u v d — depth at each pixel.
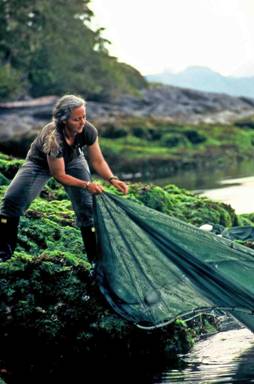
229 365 7.82
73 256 8.30
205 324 9.02
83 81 68.56
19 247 8.74
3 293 7.88
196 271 7.59
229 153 56.19
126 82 73.50
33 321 7.88
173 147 58.34
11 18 63.75
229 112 73.19
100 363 7.94
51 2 65.44
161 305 7.68
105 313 7.96
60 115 7.26
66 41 67.25
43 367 7.85
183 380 7.49
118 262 7.72
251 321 7.62
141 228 7.66
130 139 58.78
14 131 56.06
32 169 7.60
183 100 74.50
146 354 8.09
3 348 7.88
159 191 12.80
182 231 7.66
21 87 64.38
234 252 7.64
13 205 7.64
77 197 7.74
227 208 13.83
